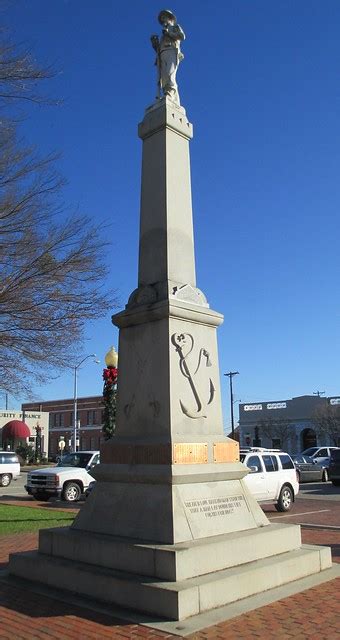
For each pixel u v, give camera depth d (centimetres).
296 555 697
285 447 7144
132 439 726
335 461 2698
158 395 714
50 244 1219
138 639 498
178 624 528
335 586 657
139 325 762
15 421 5938
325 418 6694
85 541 670
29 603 607
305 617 552
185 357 733
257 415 7494
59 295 1238
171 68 870
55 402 7962
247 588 610
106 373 1548
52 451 7812
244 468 751
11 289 1200
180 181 821
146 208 820
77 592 634
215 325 790
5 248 1186
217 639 496
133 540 642
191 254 805
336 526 1305
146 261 799
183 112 853
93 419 7525
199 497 676
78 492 2062
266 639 498
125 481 705
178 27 884
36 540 1088
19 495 2370
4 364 1285
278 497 1675
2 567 802
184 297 755
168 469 660
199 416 728
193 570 591
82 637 508
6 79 1076
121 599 586
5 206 1171
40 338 1259
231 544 639
